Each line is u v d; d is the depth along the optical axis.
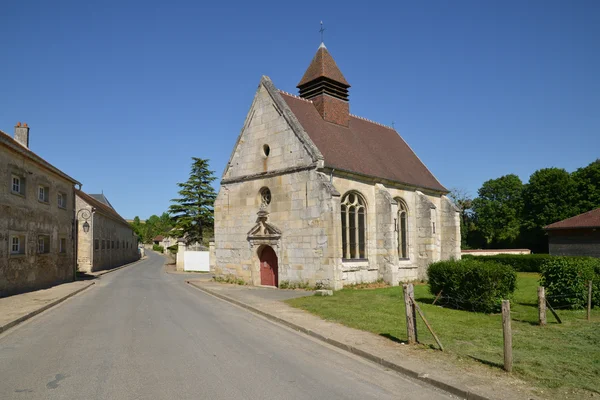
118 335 10.39
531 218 52.19
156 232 131.50
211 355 8.54
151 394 6.29
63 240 26.91
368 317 12.61
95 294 20.11
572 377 6.92
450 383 6.67
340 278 19.70
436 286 14.93
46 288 22.14
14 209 19.53
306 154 20.77
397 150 29.58
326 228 19.67
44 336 10.38
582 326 11.12
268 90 23.06
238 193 24.48
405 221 25.84
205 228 46.19
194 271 39.97
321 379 7.15
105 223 45.44
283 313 13.58
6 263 18.70
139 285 25.05
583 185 49.00
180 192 45.22
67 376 7.12
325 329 11.00
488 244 60.88
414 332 9.25
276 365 7.93
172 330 11.03
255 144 23.64
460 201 66.06
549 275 14.34
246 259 23.81
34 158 21.14
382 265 22.55
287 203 21.52
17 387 6.57
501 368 7.42
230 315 13.73
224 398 6.16
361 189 22.41
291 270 21.05
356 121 28.08
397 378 7.27
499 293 13.23
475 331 10.50
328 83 24.98
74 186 28.73
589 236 33.59
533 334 10.16
